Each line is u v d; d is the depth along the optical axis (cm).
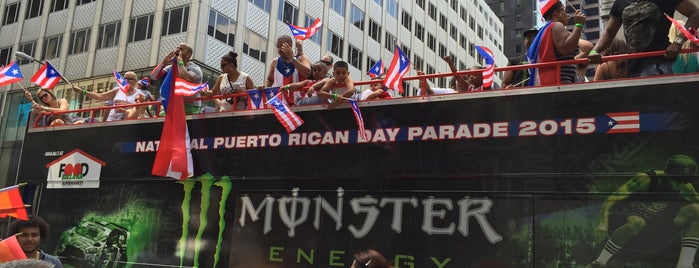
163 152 589
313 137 523
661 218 376
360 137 498
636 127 396
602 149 404
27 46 2844
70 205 653
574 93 422
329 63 774
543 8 527
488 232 427
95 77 2550
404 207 463
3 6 3011
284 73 663
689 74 390
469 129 454
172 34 2352
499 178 433
